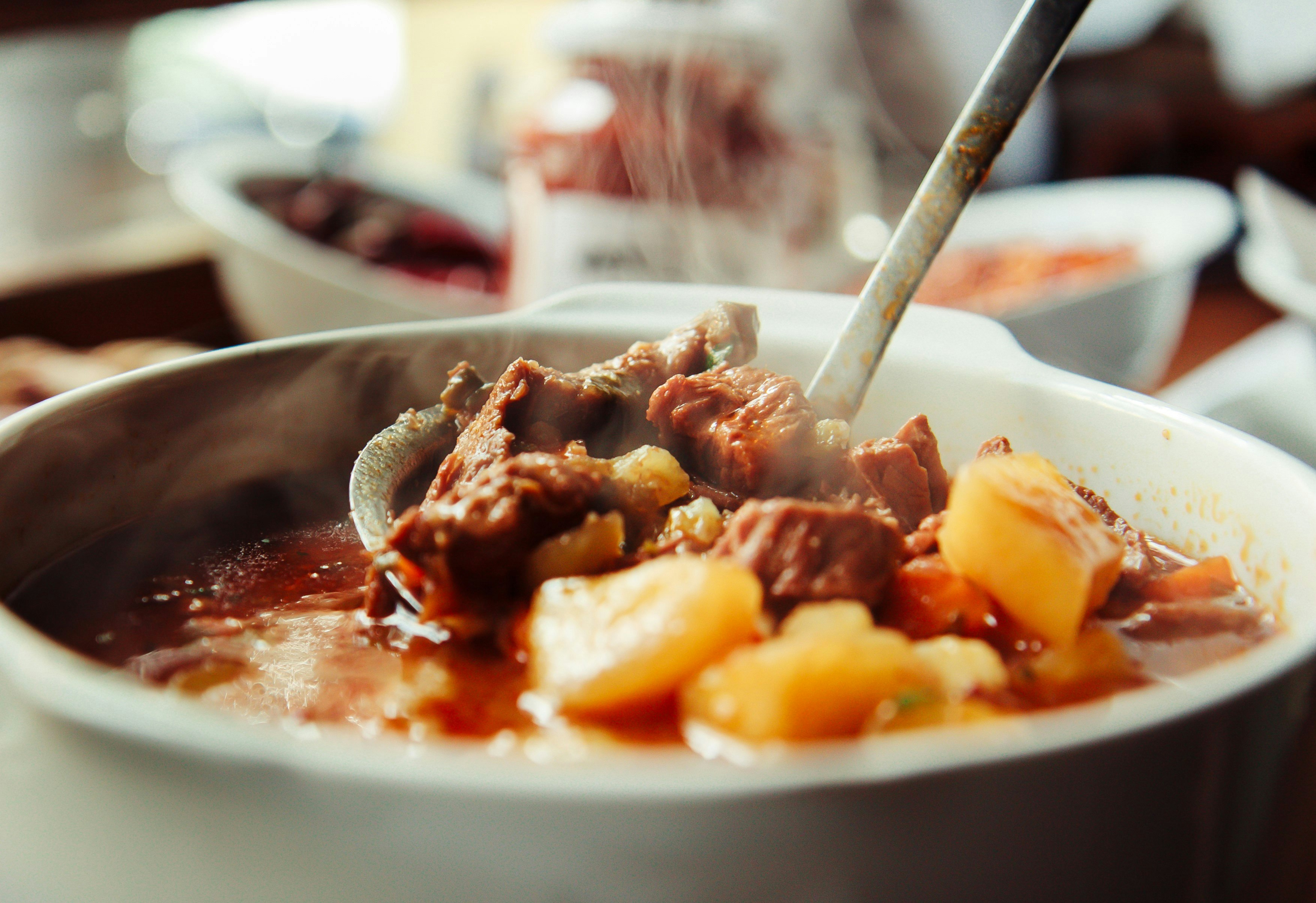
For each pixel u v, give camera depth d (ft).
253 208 2.67
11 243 2.58
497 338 1.10
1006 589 0.84
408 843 0.61
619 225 1.73
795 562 0.84
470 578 0.85
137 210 2.91
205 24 3.02
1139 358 2.39
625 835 0.60
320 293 2.26
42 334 2.30
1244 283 3.45
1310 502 0.85
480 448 0.96
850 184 2.13
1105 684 0.83
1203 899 0.67
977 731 0.64
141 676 0.83
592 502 0.88
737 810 0.60
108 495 0.96
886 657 0.73
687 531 0.90
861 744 0.68
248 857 0.63
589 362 1.12
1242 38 3.70
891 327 0.98
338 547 0.99
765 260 1.85
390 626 0.87
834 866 0.61
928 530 0.91
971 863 0.62
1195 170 3.85
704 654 0.74
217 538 0.99
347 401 1.07
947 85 3.34
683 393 0.99
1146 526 0.97
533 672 0.80
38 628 0.87
